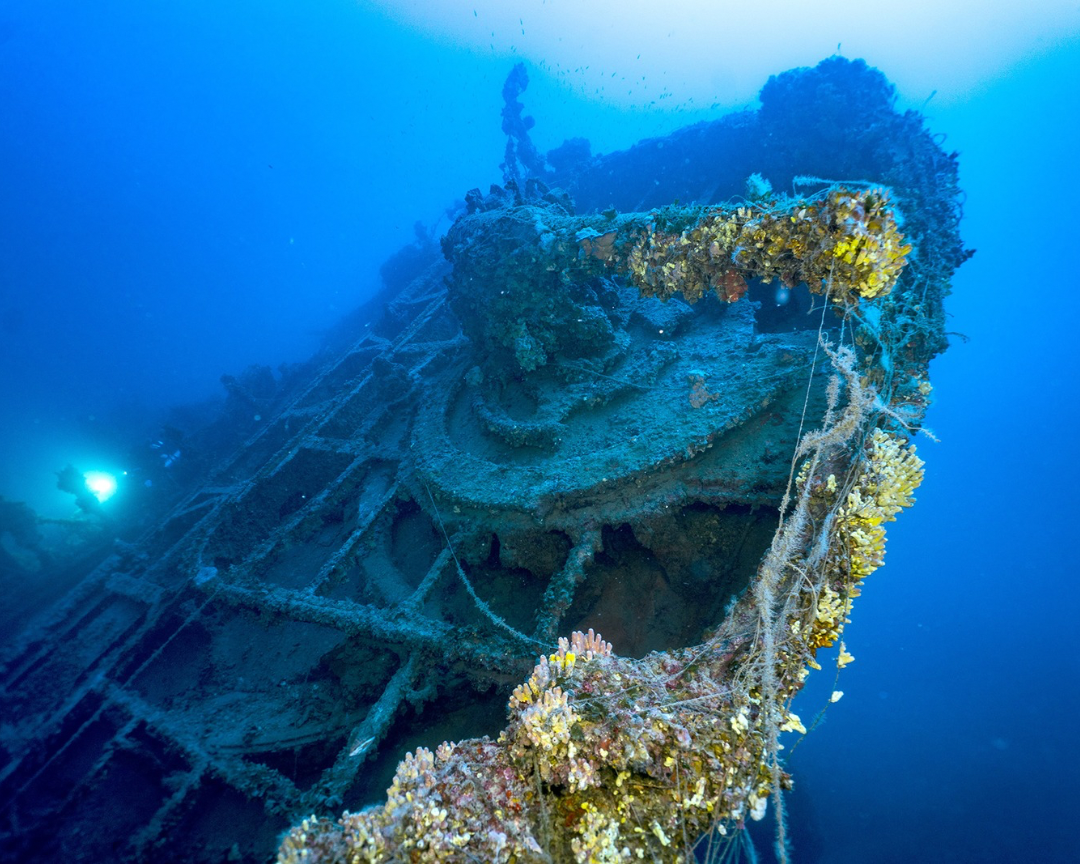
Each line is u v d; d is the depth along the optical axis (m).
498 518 9.95
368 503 13.75
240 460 20.70
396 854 2.83
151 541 17.03
